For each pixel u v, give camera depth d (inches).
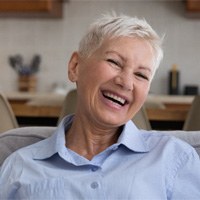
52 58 186.1
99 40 51.3
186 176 50.6
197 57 181.6
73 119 56.7
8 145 58.1
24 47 186.7
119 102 50.7
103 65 50.2
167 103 163.2
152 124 96.7
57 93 175.0
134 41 50.4
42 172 50.6
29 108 90.7
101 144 54.2
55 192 48.6
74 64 54.9
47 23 185.9
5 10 163.0
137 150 51.5
